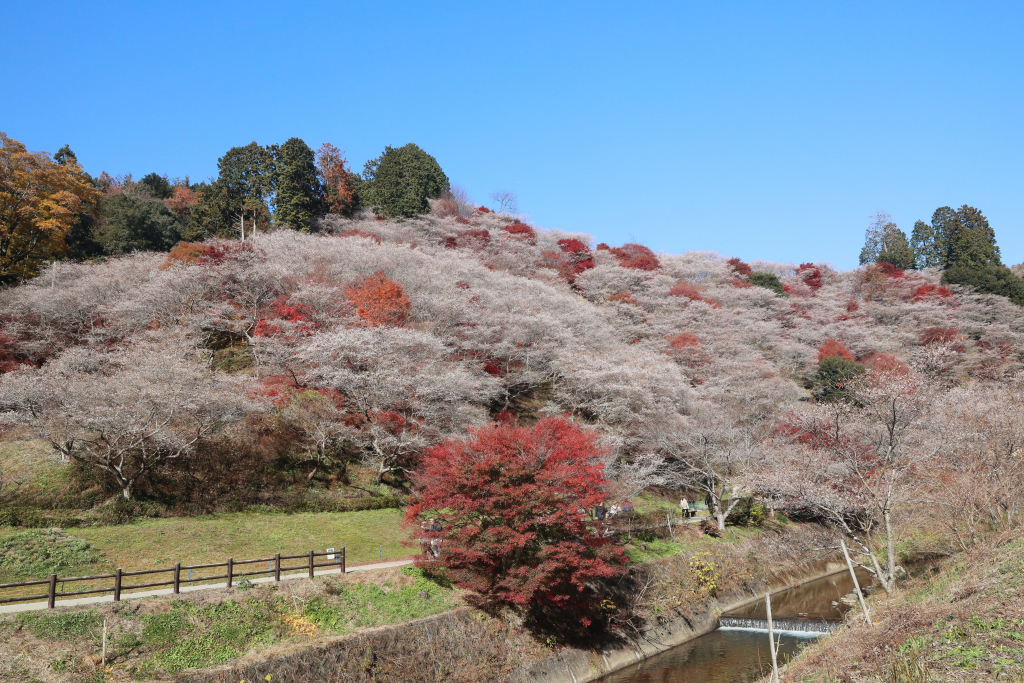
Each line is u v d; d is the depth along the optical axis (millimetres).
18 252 47719
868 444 26953
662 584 28703
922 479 26203
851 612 22891
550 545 21656
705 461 37094
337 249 46469
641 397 38969
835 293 81625
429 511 29172
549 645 22734
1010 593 16266
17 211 47656
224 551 23469
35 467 27781
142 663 16047
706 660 24609
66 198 49250
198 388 28719
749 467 36531
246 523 26250
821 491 26469
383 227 64938
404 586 22141
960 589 17938
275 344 35219
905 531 29859
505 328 41375
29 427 27094
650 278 66750
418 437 31312
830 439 26953
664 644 26203
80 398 26688
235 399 29000
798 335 65000
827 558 37125
